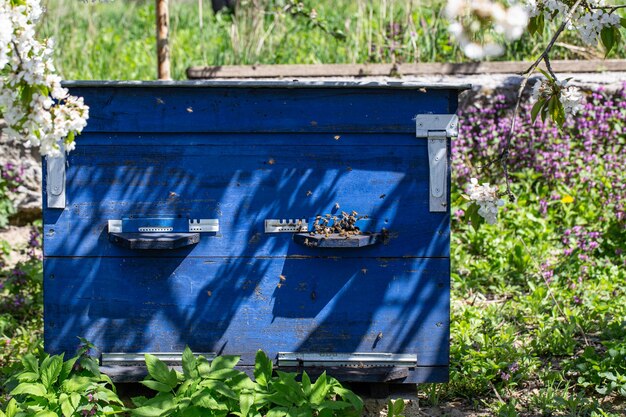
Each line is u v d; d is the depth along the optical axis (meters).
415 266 3.47
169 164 3.43
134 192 3.44
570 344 4.43
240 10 8.57
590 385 4.04
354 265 3.46
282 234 3.46
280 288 3.47
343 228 3.46
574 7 3.35
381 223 3.46
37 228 6.74
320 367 3.49
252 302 3.48
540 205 6.43
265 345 3.49
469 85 3.36
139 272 3.46
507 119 7.07
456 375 4.02
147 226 3.44
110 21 10.98
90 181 3.43
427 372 3.51
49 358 3.35
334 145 3.44
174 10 10.60
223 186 3.44
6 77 2.90
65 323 3.48
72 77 8.61
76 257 3.45
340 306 3.48
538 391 4.03
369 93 3.41
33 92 2.89
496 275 5.62
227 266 3.46
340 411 3.39
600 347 4.48
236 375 3.31
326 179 3.45
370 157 3.44
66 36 8.98
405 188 3.45
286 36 8.53
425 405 3.91
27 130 2.93
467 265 5.79
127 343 3.49
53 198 3.42
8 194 6.82
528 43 8.08
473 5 2.41
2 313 5.21
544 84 3.56
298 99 3.41
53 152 2.99
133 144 3.42
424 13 8.84
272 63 8.26
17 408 3.29
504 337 4.42
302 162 3.44
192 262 3.46
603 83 7.21
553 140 6.95
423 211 3.46
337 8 9.70
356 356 3.49
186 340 3.49
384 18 8.45
